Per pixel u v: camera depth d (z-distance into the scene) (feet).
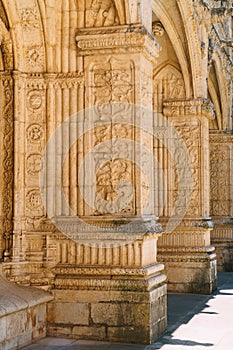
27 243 37.45
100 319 35.91
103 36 37.40
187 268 57.26
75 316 36.27
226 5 68.69
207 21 58.23
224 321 43.06
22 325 33.86
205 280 56.95
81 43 37.78
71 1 38.32
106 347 34.22
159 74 57.88
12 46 37.40
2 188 37.35
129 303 35.58
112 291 35.88
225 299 53.52
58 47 38.40
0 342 31.50
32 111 38.17
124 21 37.45
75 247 37.14
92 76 38.09
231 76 79.46
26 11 37.45
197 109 57.06
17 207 37.19
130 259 36.27
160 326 37.78
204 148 57.77
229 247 81.10
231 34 85.15
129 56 37.55
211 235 81.71
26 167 37.91
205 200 57.93
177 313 46.39
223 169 80.64
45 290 36.63
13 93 37.55
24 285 36.32
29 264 37.01
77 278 36.47
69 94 38.32
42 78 38.19
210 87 75.87
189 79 57.11
